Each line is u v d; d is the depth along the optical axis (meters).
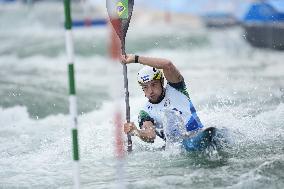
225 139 23.36
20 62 58.38
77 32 73.75
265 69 48.50
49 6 99.25
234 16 74.50
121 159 17.73
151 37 69.00
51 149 25.27
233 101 33.28
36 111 34.16
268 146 23.19
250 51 60.47
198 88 39.28
